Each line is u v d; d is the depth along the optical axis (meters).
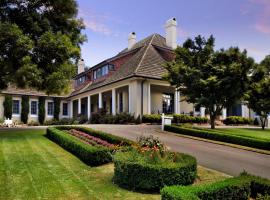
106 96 31.67
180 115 23.48
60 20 16.91
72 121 31.25
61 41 15.37
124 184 6.93
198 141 14.27
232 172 8.40
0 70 15.46
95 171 8.30
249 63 16.39
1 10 15.92
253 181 6.02
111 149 9.09
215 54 17.31
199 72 17.11
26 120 31.95
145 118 22.59
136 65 24.06
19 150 10.98
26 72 14.31
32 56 15.36
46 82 15.54
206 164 9.28
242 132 18.41
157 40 28.41
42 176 7.65
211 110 18.42
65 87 16.66
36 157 9.87
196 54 18.00
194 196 4.74
